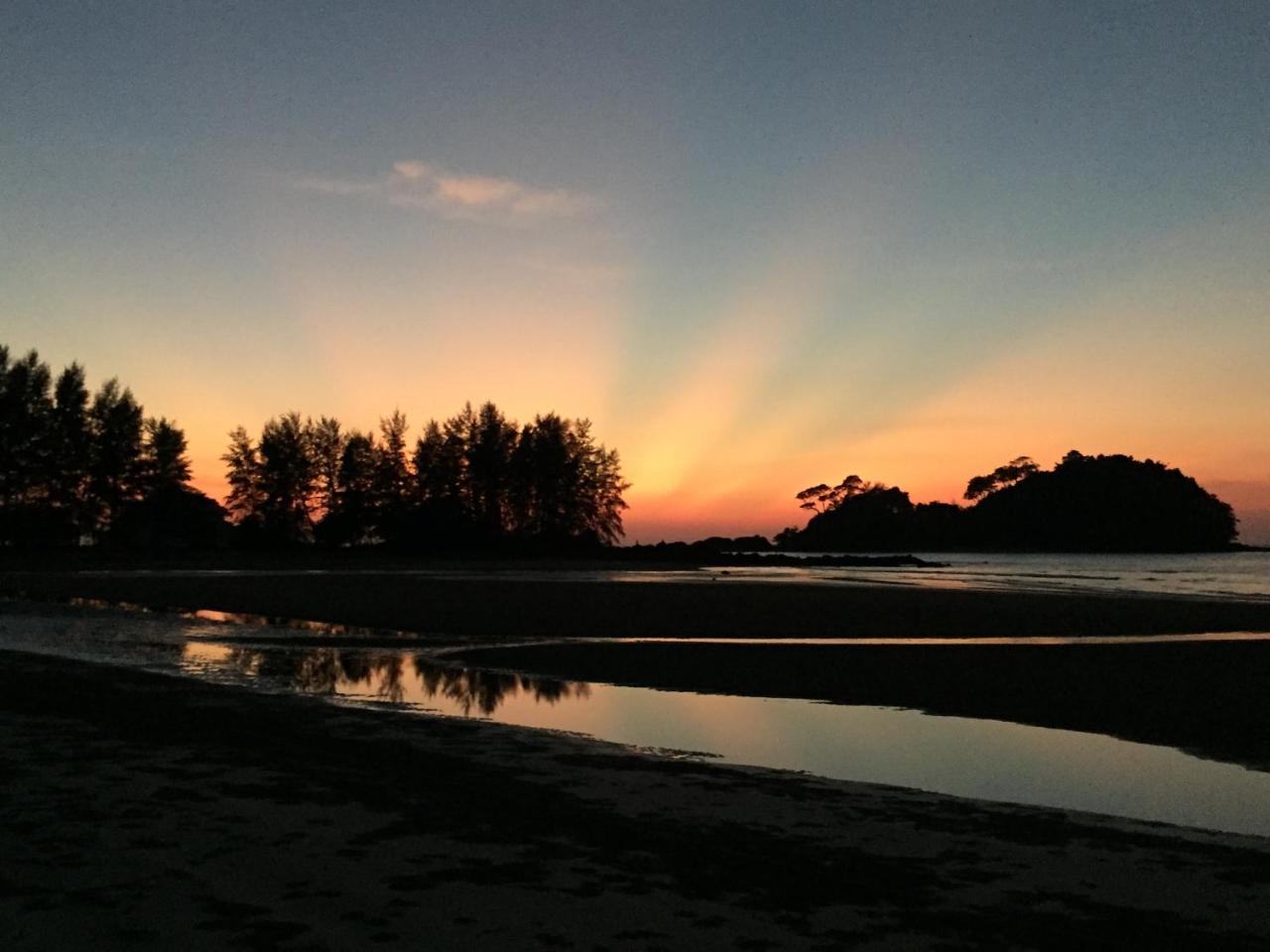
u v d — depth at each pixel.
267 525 94.12
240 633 25.05
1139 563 115.19
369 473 98.69
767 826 8.32
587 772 10.34
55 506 77.25
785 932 5.79
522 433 103.69
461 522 96.12
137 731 11.82
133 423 81.81
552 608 32.44
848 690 16.75
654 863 7.15
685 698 16.08
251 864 6.88
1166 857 7.59
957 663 19.73
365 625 27.17
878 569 86.56
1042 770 11.34
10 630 25.22
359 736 11.98
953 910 6.28
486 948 5.41
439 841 7.57
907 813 8.89
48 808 8.26
